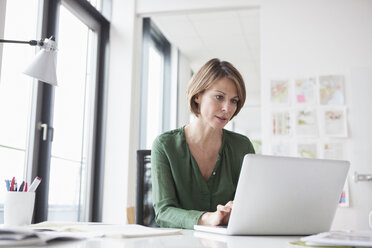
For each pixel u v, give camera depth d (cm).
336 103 310
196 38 473
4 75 219
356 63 311
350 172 301
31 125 248
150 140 443
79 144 311
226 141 150
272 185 90
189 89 141
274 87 321
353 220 294
